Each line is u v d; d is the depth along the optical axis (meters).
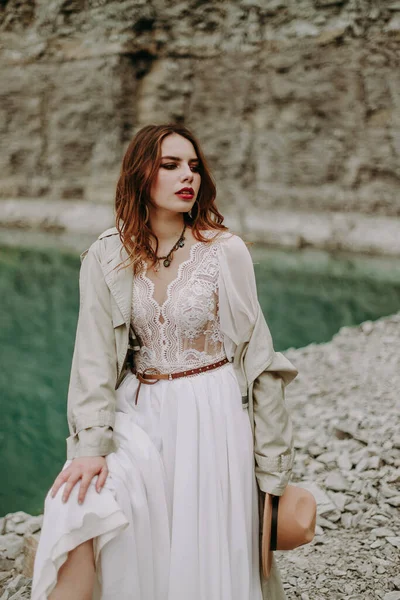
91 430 1.71
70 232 19.78
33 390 6.83
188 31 19.44
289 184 18.64
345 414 4.45
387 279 12.52
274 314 9.80
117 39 19.83
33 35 21.22
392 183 17.22
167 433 1.81
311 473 3.66
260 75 18.73
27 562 2.89
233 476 1.79
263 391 1.85
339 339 7.09
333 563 2.68
